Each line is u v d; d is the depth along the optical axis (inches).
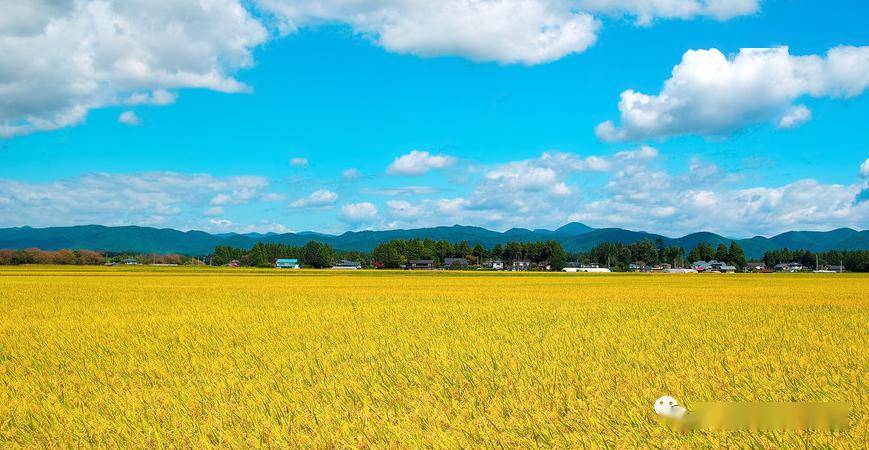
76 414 354.9
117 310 1047.6
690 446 296.8
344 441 304.0
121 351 585.9
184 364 511.5
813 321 864.3
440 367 485.1
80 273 3134.8
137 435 316.8
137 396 395.2
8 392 416.2
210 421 335.3
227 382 430.0
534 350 570.6
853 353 549.6
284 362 510.9
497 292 1662.2
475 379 437.7
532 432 316.8
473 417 342.0
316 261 7844.5
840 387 404.5
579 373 458.0
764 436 307.1
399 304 1190.3
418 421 335.3
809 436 303.6
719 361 506.3
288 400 379.6
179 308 1088.2
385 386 419.5
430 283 2295.8
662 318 909.2
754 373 450.9
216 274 3213.6
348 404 371.2
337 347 597.9
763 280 2866.6
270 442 303.1
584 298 1398.9
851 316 940.6
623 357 529.7
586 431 319.0
